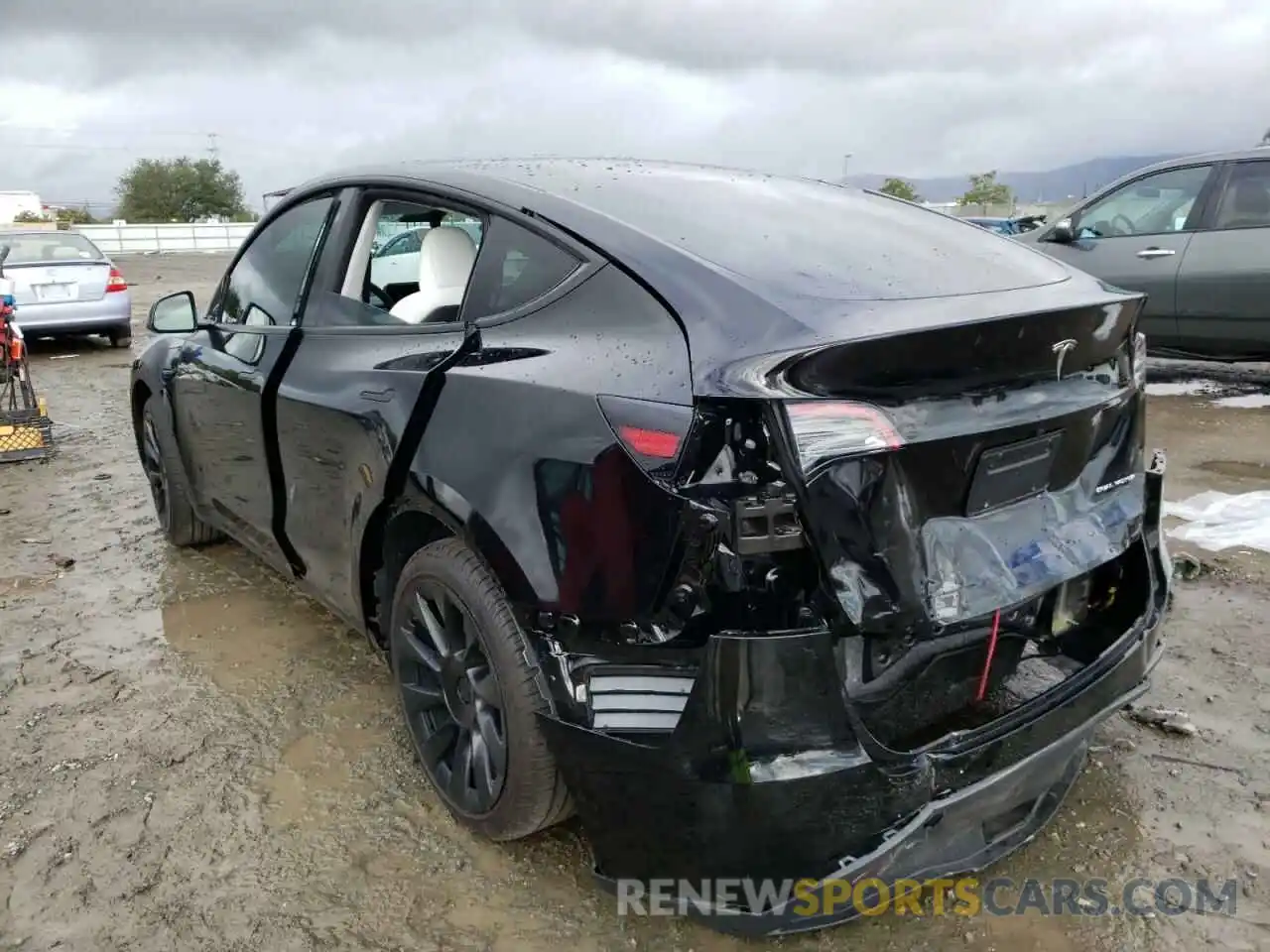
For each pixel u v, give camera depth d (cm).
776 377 177
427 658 251
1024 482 213
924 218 291
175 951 212
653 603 189
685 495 183
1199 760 272
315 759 283
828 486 178
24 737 296
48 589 411
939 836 192
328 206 314
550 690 206
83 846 246
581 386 204
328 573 303
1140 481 250
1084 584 243
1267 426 630
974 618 195
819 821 180
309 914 222
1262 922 215
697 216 243
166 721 304
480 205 254
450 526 227
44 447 634
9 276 1062
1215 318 693
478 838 247
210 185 7562
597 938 214
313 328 304
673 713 189
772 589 178
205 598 400
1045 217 1442
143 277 2433
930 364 189
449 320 256
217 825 253
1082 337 217
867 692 189
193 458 392
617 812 198
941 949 209
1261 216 672
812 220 258
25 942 215
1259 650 332
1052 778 222
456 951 211
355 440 262
